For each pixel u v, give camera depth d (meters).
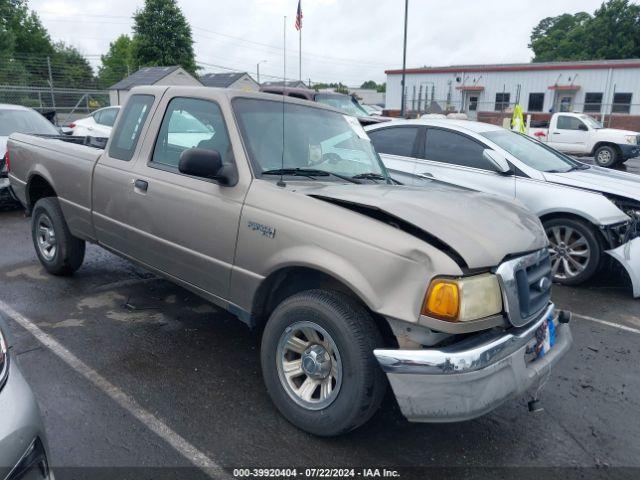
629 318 5.38
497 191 6.54
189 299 5.26
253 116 3.87
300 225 3.19
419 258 2.80
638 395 3.89
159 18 49.62
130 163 4.41
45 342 4.28
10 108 9.82
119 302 5.14
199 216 3.75
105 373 3.85
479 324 2.81
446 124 7.24
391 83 39.28
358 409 2.96
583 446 3.28
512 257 3.01
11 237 7.43
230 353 4.22
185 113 4.10
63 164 5.18
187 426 3.28
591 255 6.09
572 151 21.03
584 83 33.00
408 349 2.84
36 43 55.72
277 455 3.05
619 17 53.06
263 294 3.50
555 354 3.26
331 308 3.01
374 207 3.06
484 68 35.47
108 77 38.62
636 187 6.34
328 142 4.17
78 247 5.53
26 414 2.05
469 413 2.72
